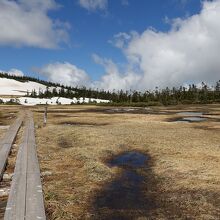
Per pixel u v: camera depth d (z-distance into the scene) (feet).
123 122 161.48
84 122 164.35
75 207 42.60
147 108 366.63
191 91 591.78
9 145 79.10
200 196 46.55
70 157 71.15
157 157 74.23
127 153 80.23
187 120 187.83
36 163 60.39
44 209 38.37
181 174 57.72
